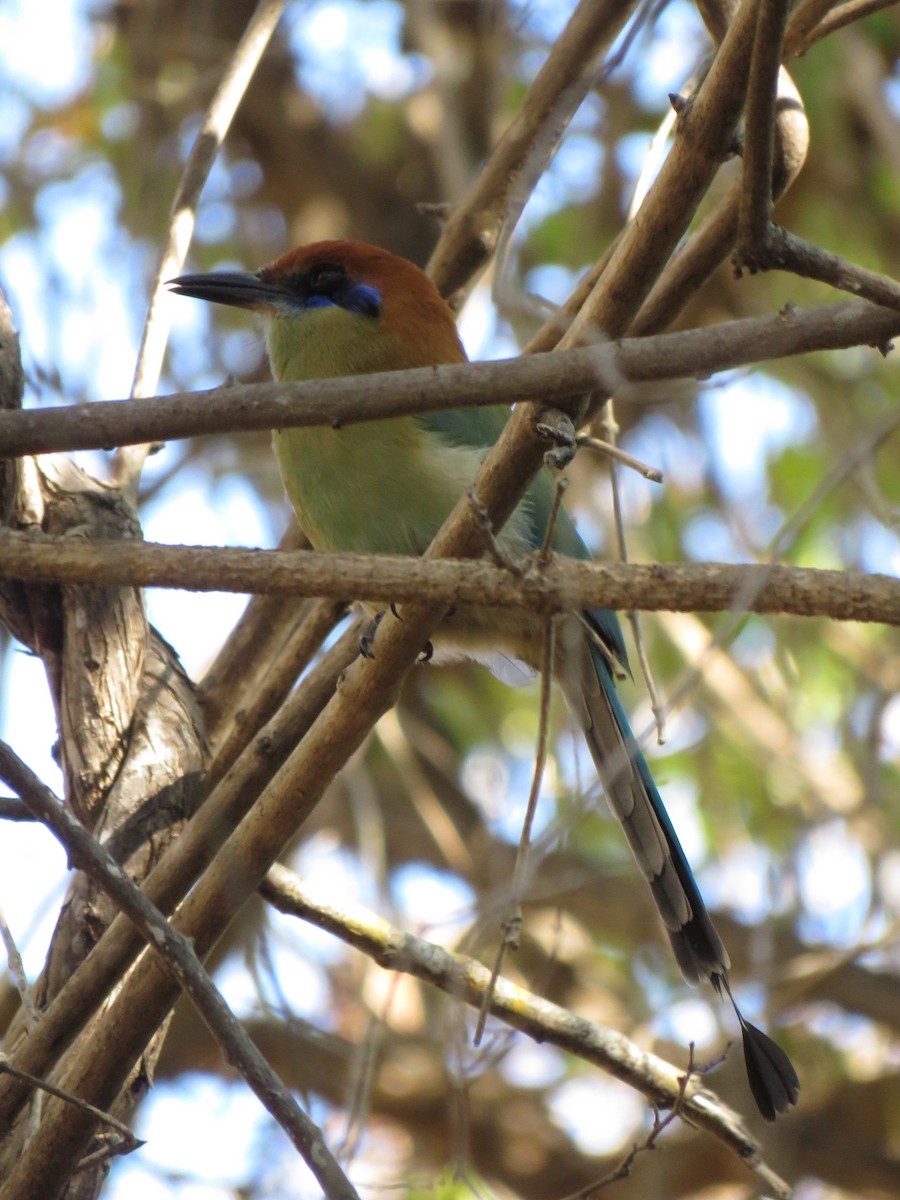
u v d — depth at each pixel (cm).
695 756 1329
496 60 1347
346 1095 1265
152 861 785
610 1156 1405
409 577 540
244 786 717
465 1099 726
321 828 1365
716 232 777
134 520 827
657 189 573
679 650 1295
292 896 781
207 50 1384
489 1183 1364
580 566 534
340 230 1523
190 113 1375
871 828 1224
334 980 1323
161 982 663
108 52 1448
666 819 847
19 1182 678
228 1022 568
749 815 1330
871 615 514
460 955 711
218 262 1494
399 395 525
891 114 1275
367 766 1416
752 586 514
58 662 810
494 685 1457
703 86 563
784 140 714
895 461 1291
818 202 1393
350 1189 542
